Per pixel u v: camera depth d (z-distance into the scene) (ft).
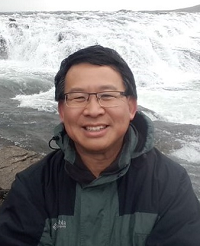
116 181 1.64
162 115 8.52
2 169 4.62
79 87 1.55
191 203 1.61
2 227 1.63
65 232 1.61
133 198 1.62
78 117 1.56
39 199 1.67
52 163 1.74
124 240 1.59
